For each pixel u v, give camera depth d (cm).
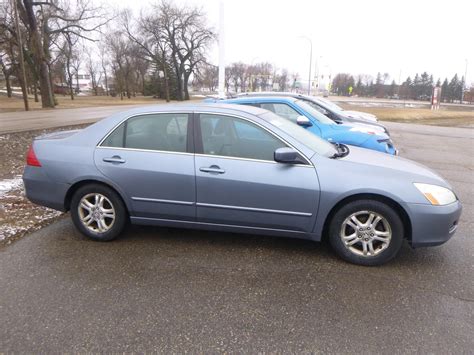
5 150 1014
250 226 414
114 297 335
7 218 513
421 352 270
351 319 307
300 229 402
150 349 271
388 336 286
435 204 376
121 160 429
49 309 316
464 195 696
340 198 385
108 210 444
